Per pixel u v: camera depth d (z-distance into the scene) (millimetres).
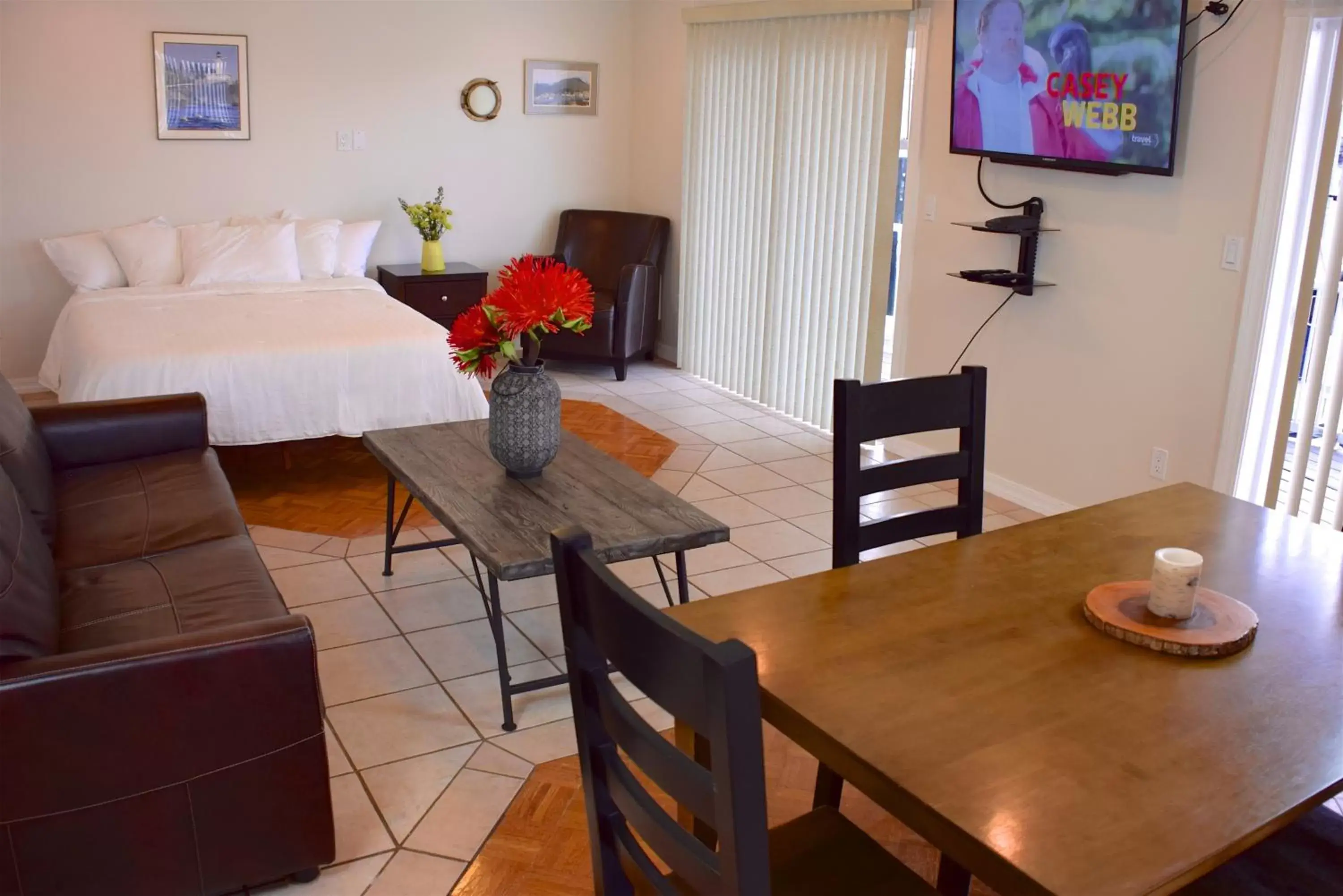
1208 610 1693
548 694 2867
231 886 2053
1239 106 3404
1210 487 3664
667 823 1235
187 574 2588
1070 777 1283
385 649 3074
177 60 5676
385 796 2416
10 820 1839
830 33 4953
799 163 5305
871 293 4953
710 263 6188
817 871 1520
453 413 4449
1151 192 3717
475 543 2518
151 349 4062
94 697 1845
